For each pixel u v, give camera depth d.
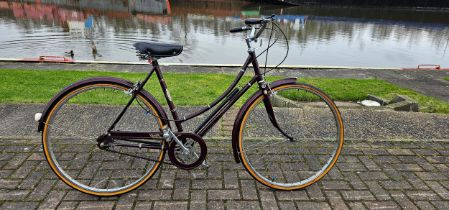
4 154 2.86
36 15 24.09
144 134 2.38
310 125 3.66
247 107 2.40
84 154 2.91
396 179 2.67
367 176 2.71
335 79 6.37
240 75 2.43
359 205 2.37
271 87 2.42
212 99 4.71
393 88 5.70
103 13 26.69
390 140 3.32
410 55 14.73
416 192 2.52
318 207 2.34
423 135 3.50
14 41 14.86
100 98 4.19
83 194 2.41
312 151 3.08
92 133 3.33
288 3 38.56
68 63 7.67
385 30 21.67
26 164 2.72
